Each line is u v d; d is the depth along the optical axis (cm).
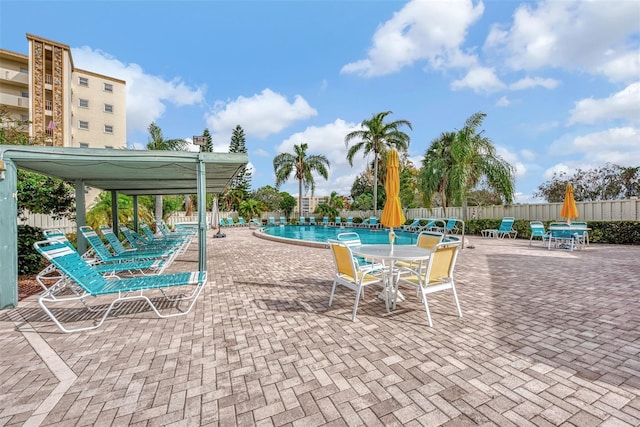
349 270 391
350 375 246
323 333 330
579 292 477
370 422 192
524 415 196
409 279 389
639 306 406
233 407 209
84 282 370
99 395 224
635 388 223
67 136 2422
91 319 380
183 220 2356
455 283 542
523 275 604
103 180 744
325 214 2861
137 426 191
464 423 190
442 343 302
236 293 491
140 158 489
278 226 2792
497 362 263
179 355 284
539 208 1425
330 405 209
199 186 522
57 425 193
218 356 281
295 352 287
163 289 520
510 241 1270
